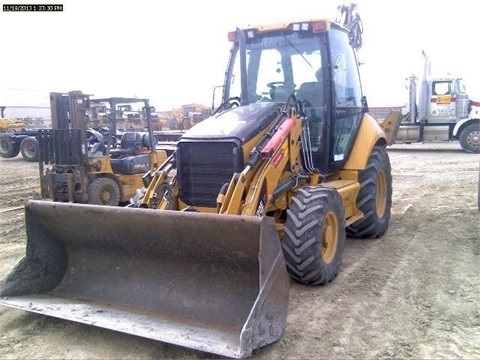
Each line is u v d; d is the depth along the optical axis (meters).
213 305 3.68
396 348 3.51
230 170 4.32
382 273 4.99
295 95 5.28
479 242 5.93
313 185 5.08
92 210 3.92
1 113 26.23
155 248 3.94
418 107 17.62
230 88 5.72
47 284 4.30
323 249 4.63
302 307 4.19
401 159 15.77
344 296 4.42
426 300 4.30
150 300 3.91
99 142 9.12
